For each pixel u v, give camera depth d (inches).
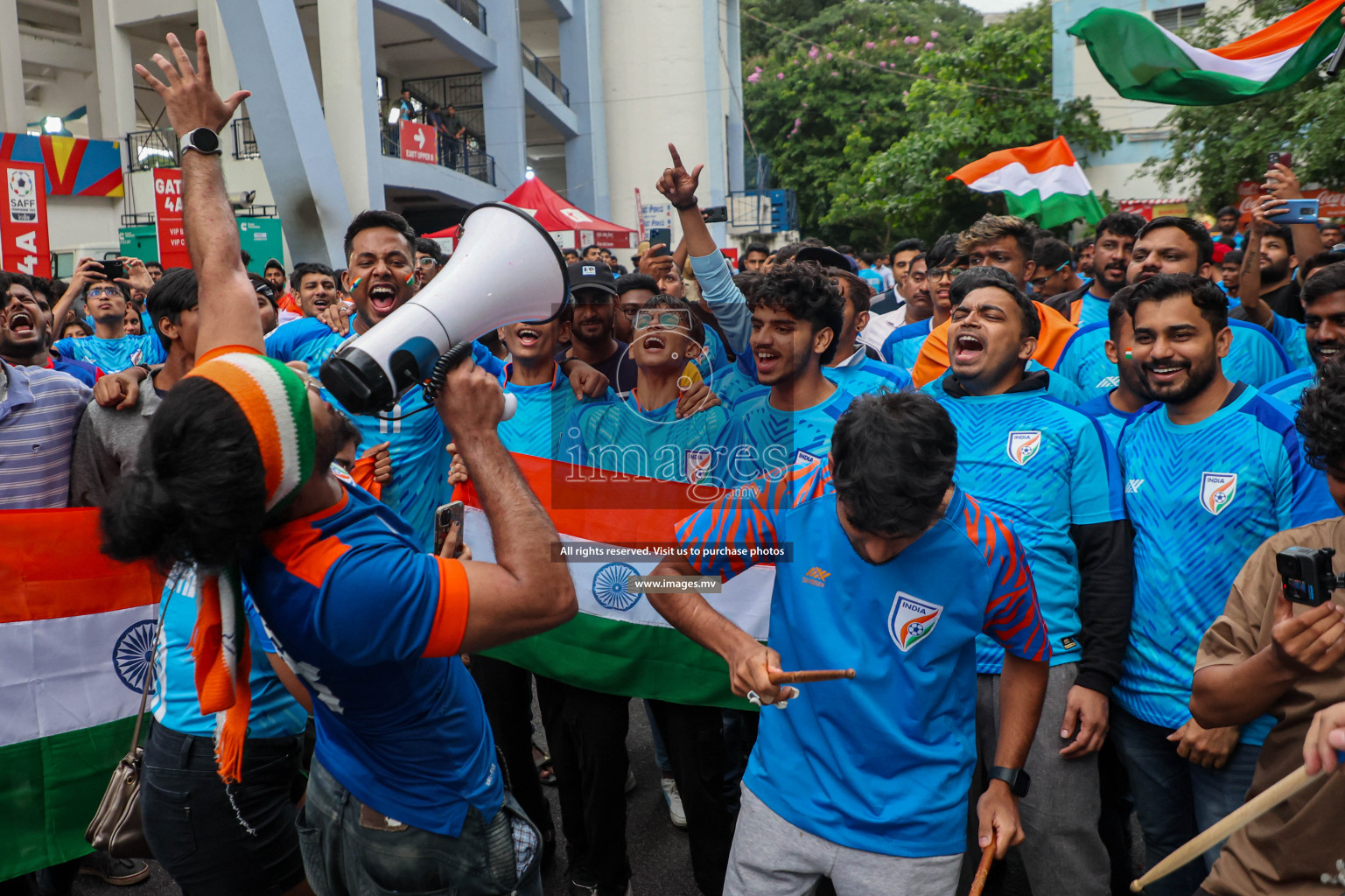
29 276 203.0
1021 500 109.7
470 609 64.1
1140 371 108.5
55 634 119.7
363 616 62.6
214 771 91.9
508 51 688.4
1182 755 97.4
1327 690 71.8
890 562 81.0
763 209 923.4
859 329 147.0
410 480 131.1
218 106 84.6
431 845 73.6
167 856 94.7
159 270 361.4
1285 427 100.9
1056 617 108.1
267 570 64.5
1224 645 80.6
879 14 1451.8
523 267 65.2
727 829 120.9
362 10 516.4
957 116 828.6
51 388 124.8
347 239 138.3
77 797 121.3
